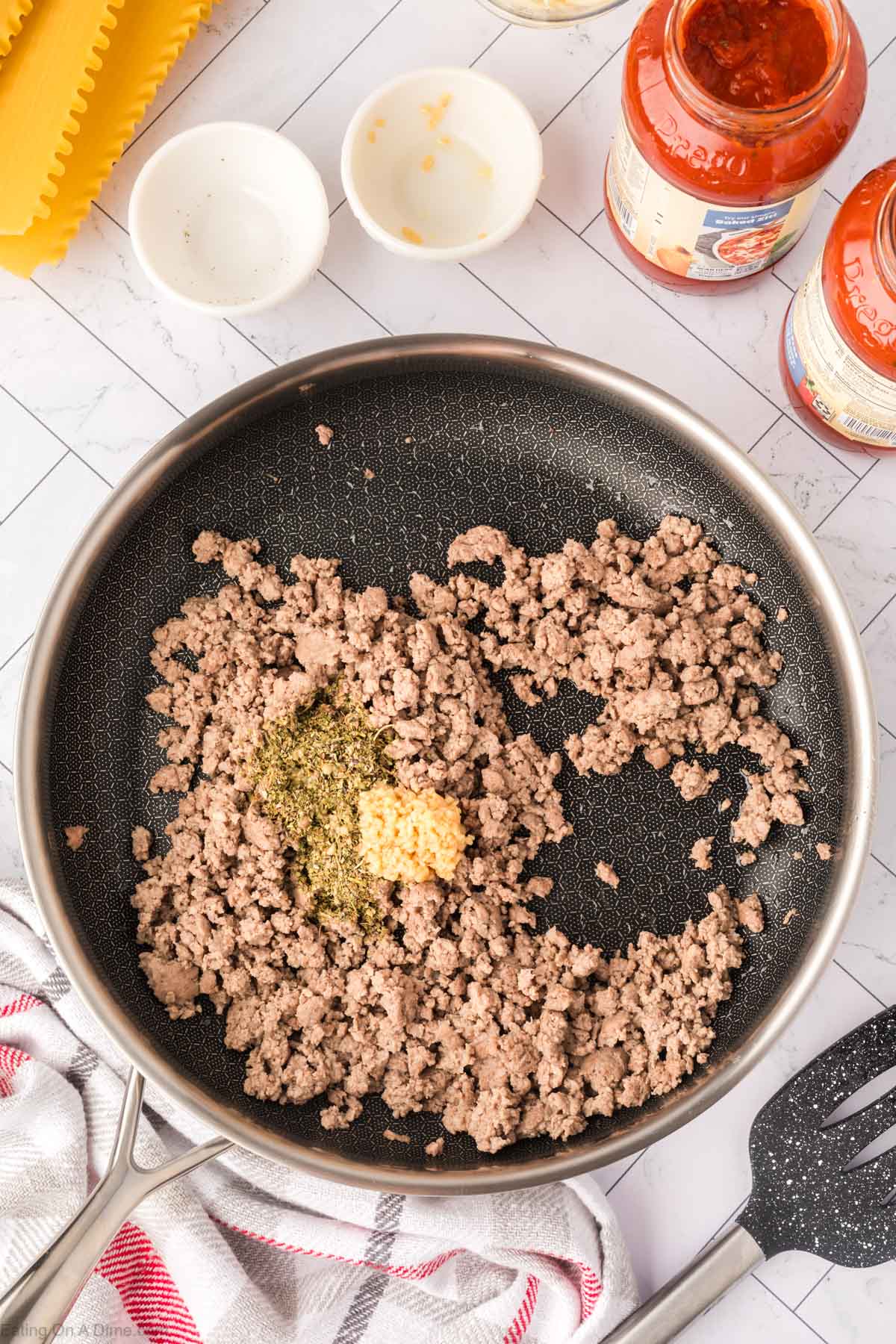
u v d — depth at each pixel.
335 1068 0.70
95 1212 0.64
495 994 0.71
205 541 0.73
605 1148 0.67
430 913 0.70
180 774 0.72
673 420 0.70
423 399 0.73
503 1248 0.72
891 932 0.74
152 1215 0.71
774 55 0.64
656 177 0.67
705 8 0.64
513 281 0.76
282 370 0.70
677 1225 0.74
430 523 0.74
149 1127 0.72
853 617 0.73
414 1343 0.73
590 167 0.76
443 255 0.72
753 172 0.64
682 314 0.76
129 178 0.76
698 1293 0.71
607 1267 0.72
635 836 0.72
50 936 0.68
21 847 0.74
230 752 0.72
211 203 0.75
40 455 0.76
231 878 0.71
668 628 0.72
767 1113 0.72
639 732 0.72
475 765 0.72
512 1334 0.73
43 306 0.76
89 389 0.76
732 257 0.69
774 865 0.72
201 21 0.76
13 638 0.75
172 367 0.76
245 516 0.73
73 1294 0.63
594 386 0.71
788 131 0.63
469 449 0.74
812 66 0.64
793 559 0.71
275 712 0.71
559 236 0.76
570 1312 0.72
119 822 0.72
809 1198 0.71
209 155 0.74
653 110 0.65
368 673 0.71
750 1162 0.73
